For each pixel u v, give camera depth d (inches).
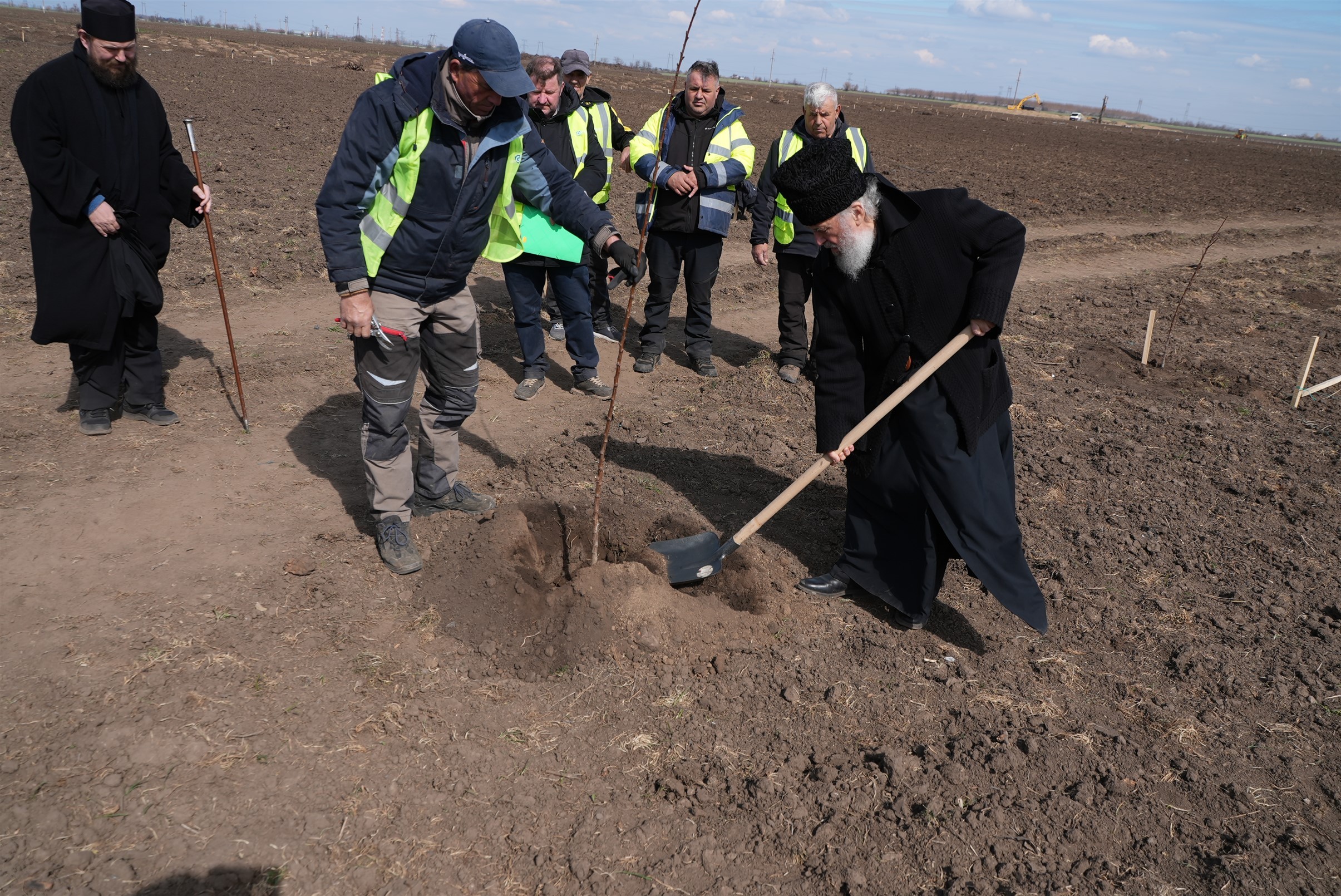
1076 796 110.3
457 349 150.4
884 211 122.6
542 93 225.1
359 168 125.0
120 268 176.9
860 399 135.7
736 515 178.2
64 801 98.6
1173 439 232.4
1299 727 125.6
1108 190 836.0
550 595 140.6
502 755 112.5
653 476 192.1
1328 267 505.0
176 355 239.0
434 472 163.9
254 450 190.1
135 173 175.8
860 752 116.7
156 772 103.7
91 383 185.6
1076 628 147.3
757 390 251.9
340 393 224.5
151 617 131.0
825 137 241.8
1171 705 129.0
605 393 241.3
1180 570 167.8
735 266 410.9
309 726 113.2
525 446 205.9
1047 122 2842.0
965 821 105.9
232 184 467.5
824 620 146.5
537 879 96.0
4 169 447.8
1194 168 1246.3
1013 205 669.3
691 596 145.7
